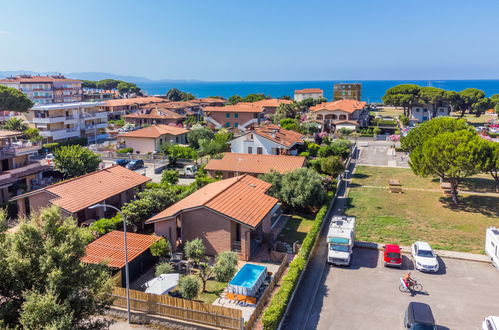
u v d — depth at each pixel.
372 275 31.09
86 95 176.12
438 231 39.91
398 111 171.88
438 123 55.62
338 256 32.41
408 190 54.53
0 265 17.95
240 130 104.56
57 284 18.12
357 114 115.19
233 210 33.47
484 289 28.72
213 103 165.75
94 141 95.75
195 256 28.91
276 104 137.62
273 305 23.75
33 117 86.19
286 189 43.97
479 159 43.62
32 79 152.38
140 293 24.84
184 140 90.12
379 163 73.12
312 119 112.31
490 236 33.19
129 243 31.61
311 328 24.11
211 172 56.38
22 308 17.72
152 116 113.75
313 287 29.20
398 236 38.72
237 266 31.62
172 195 42.47
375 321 24.80
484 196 50.84
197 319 23.59
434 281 30.05
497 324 21.64
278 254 32.88
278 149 66.00
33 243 19.06
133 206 37.88
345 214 45.22
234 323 22.77
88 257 28.78
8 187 52.66
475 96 129.62
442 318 25.02
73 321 18.59
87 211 40.34
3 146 54.56
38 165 57.94
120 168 49.31
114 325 24.64
